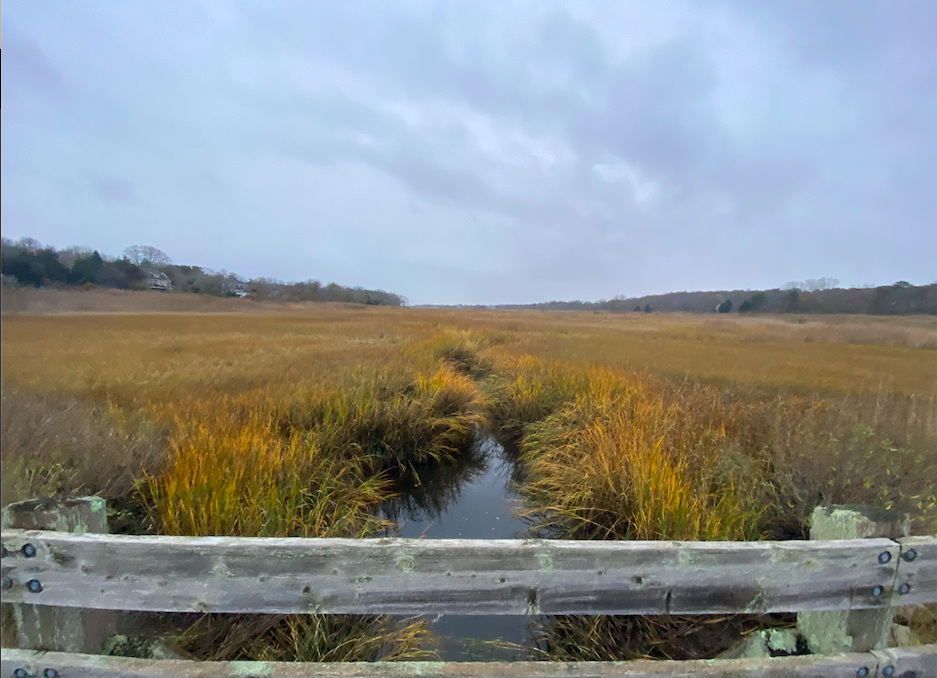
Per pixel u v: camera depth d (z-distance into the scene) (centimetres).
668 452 401
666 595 163
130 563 152
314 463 446
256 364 912
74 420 361
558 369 952
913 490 296
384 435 597
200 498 296
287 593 155
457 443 686
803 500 326
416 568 157
